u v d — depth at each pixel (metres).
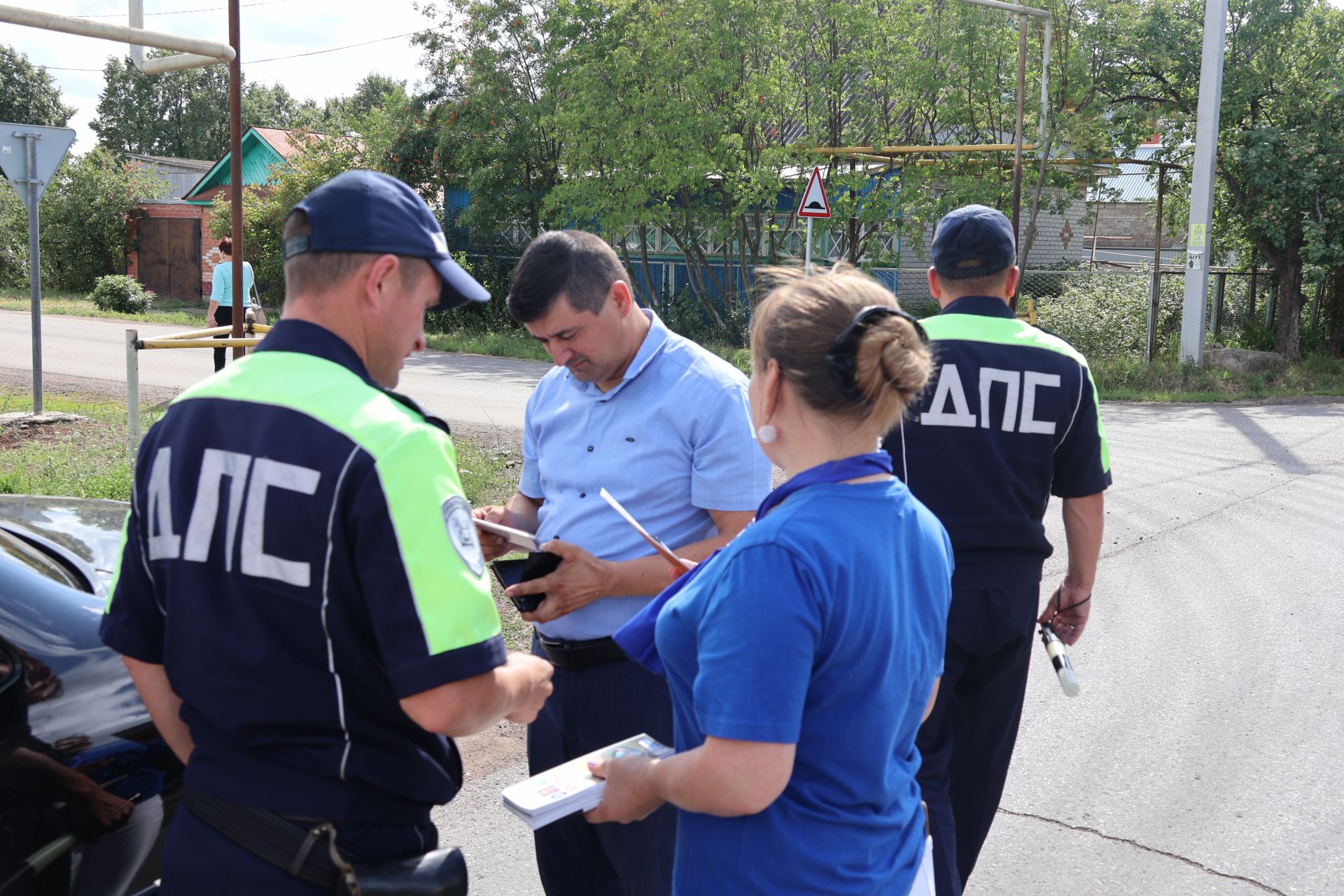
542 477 2.63
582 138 18.50
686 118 17.69
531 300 2.28
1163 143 18.02
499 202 21.78
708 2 17.56
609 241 20.27
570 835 2.52
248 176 30.92
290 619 1.50
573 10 18.30
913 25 17.58
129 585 1.65
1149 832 3.52
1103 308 17.33
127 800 2.16
